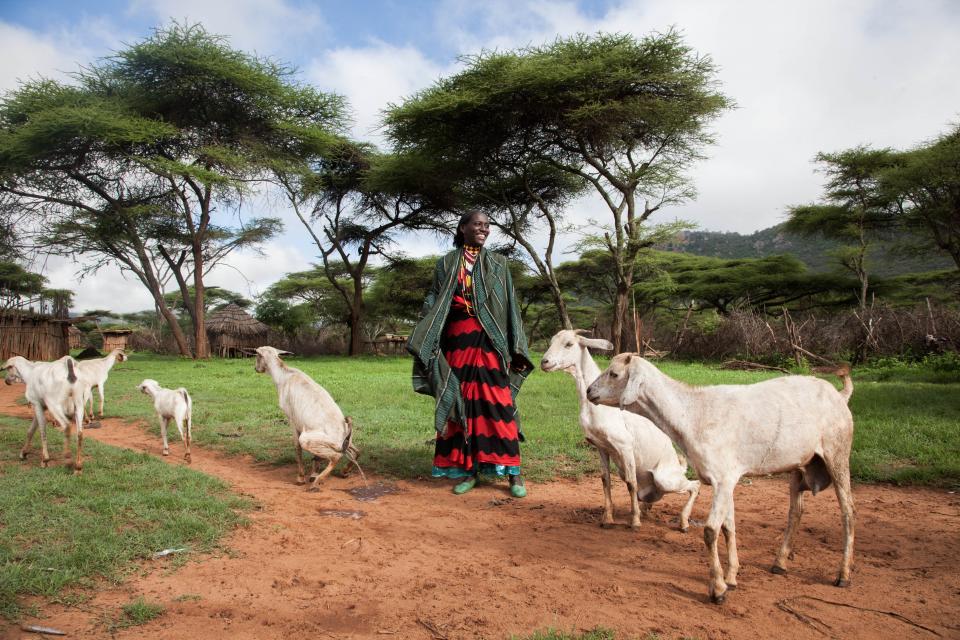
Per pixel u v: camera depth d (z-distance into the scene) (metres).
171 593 4.09
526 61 23.80
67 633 3.52
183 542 4.95
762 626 3.80
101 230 30.09
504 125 25.75
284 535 5.32
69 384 6.91
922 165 26.66
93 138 26.28
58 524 5.05
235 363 27.70
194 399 14.01
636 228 27.55
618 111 23.52
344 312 47.09
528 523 5.94
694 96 24.09
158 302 31.16
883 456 7.93
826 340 23.75
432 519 6.04
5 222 28.97
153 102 28.72
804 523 5.85
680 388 4.48
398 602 4.07
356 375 21.03
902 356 21.19
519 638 3.57
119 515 5.35
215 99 29.41
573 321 54.38
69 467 7.06
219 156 27.75
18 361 7.52
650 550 5.17
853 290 44.81
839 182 36.78
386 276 43.75
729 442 4.32
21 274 44.19
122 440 9.82
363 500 6.70
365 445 9.20
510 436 7.04
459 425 7.23
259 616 3.83
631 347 27.80
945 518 5.93
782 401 4.34
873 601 4.14
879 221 38.38
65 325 30.91
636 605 4.05
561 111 24.41
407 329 58.19
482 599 4.12
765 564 4.82
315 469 7.30
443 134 26.98
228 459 8.70
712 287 43.84
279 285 50.66
